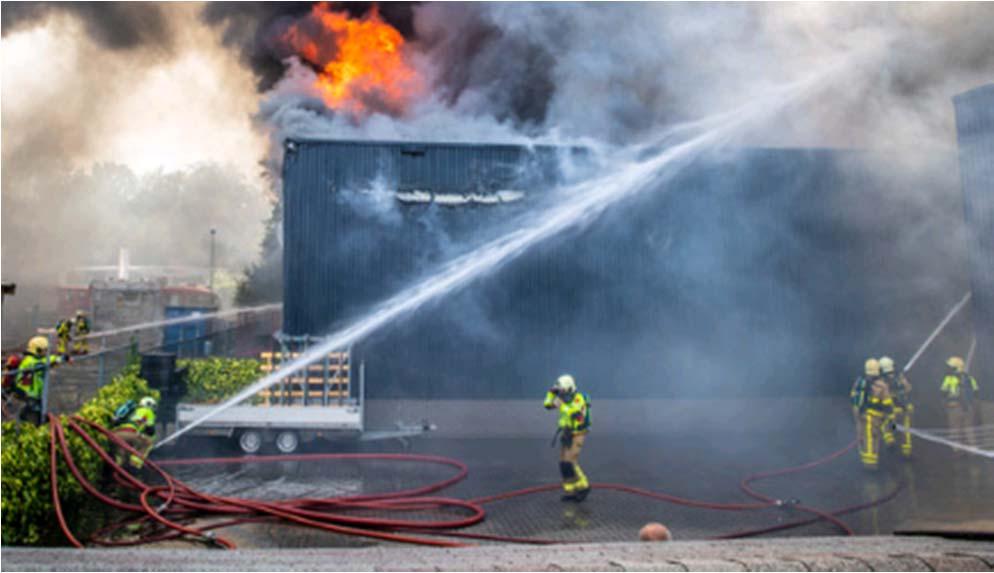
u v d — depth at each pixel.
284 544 7.87
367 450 14.82
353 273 16.69
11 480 7.21
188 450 14.29
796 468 12.70
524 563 4.40
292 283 16.52
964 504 9.90
